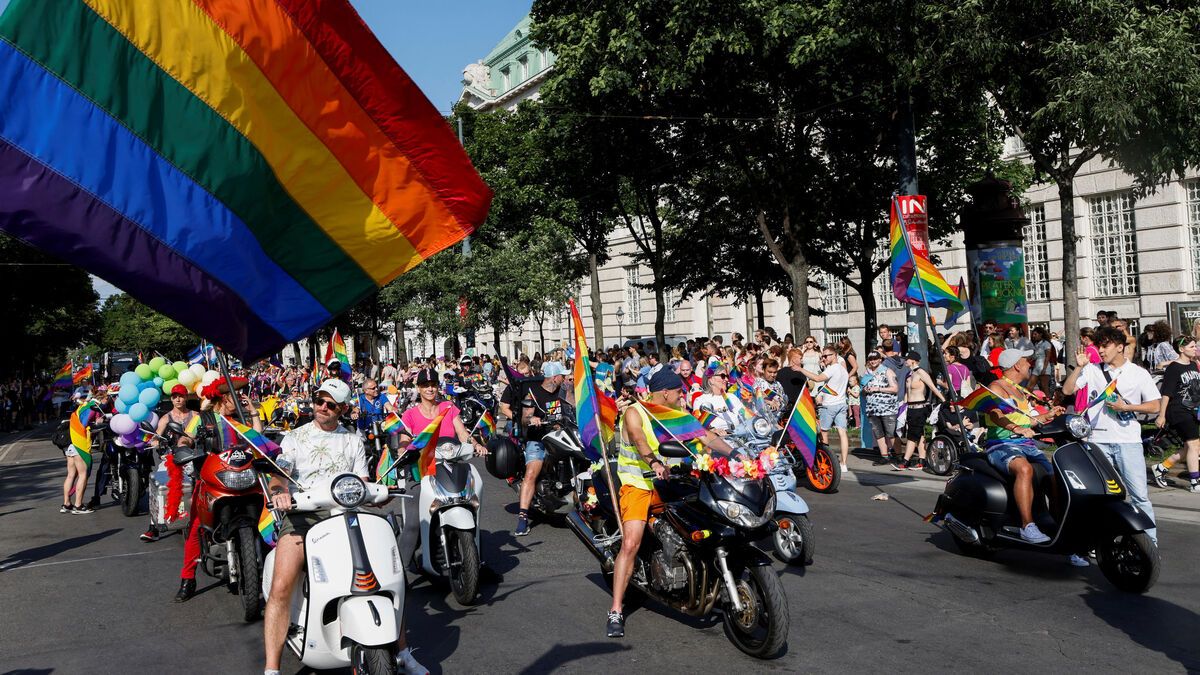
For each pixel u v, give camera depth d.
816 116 19.61
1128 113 13.40
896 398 14.11
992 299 19.36
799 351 13.81
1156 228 25.64
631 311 48.38
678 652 5.97
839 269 25.70
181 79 5.85
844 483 12.66
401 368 34.59
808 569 7.94
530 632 6.50
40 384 48.69
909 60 15.30
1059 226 28.14
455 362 29.58
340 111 6.29
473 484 7.67
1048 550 7.46
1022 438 7.88
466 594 7.18
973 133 22.38
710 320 44.09
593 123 21.42
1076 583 7.29
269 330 6.35
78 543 10.57
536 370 25.19
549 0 20.77
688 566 6.12
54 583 8.56
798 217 20.61
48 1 5.44
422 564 7.64
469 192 6.64
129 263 5.73
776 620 5.63
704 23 17.41
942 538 9.06
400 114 6.41
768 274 28.11
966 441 8.42
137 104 5.72
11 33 5.34
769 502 5.84
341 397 5.61
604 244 33.78
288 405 14.95
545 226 30.39
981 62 14.99
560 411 10.12
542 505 10.09
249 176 6.08
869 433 15.32
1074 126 14.38
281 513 6.03
